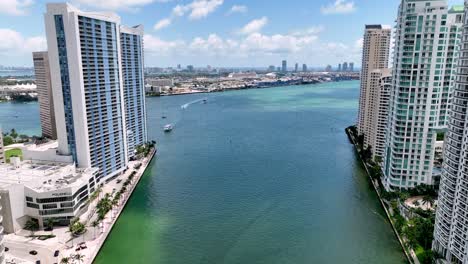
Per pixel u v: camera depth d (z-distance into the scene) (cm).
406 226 13150
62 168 16350
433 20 14938
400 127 16538
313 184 19500
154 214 15875
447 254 11269
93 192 16312
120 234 14088
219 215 15725
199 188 18962
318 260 12319
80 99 16625
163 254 12688
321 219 15362
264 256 12562
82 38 16350
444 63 15362
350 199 17475
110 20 18162
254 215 15725
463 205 10444
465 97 10388
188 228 14550
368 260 12312
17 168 16338
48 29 15912
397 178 17062
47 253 12012
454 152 10831
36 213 13738
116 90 19312
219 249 13000
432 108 15888
